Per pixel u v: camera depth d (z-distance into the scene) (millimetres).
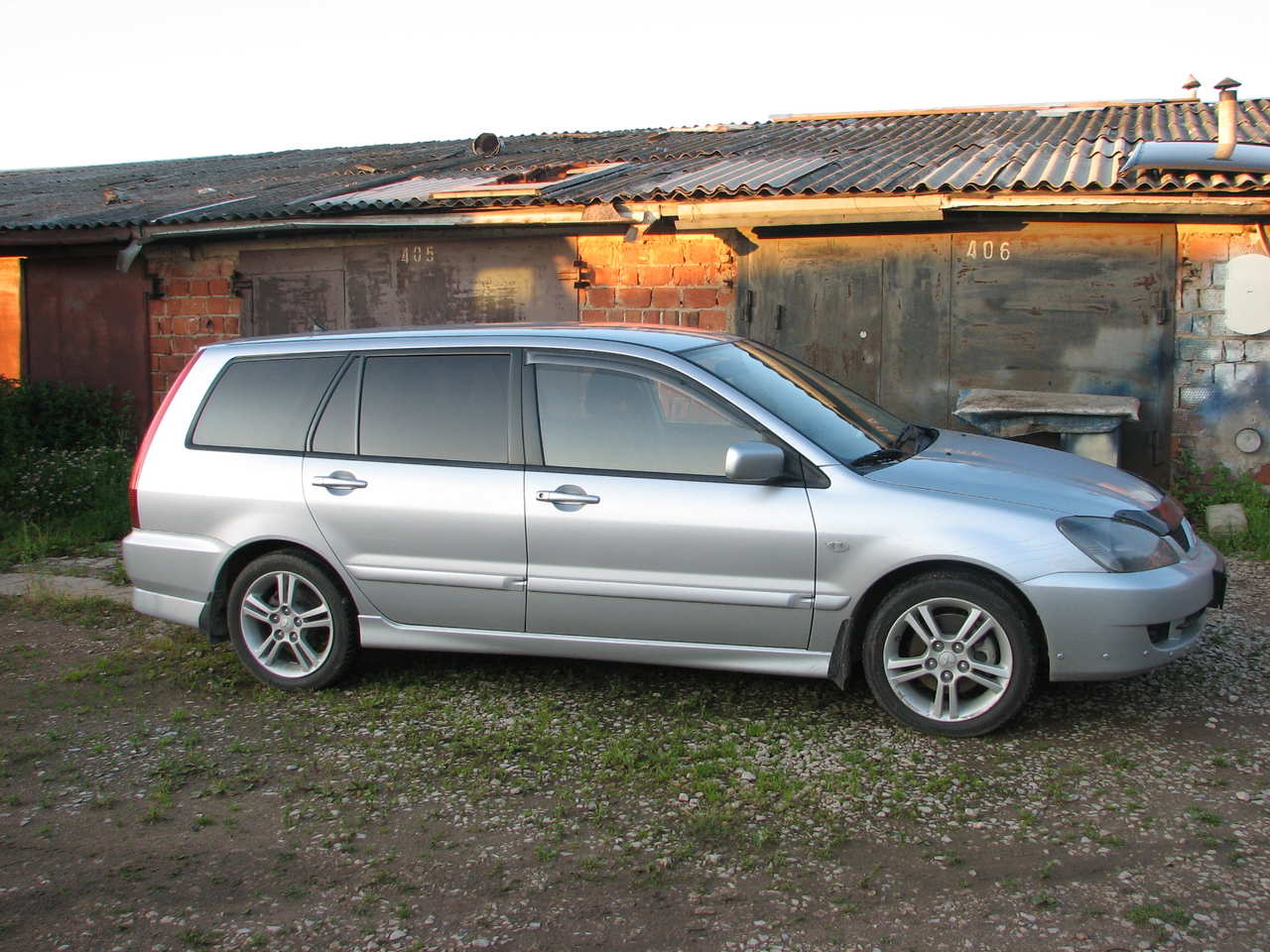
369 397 5191
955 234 9281
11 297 12594
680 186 9516
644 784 4152
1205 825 3709
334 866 3650
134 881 3594
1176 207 8227
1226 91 8344
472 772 4316
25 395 11266
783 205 9102
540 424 4922
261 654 5332
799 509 4523
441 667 5543
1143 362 8875
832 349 9758
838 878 3471
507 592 4910
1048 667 4359
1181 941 3068
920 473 4594
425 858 3678
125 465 10555
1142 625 4227
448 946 3186
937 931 3168
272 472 5219
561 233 10469
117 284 12117
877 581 4473
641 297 10297
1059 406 8180
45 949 3232
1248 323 8531
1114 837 3643
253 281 11633
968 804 3908
